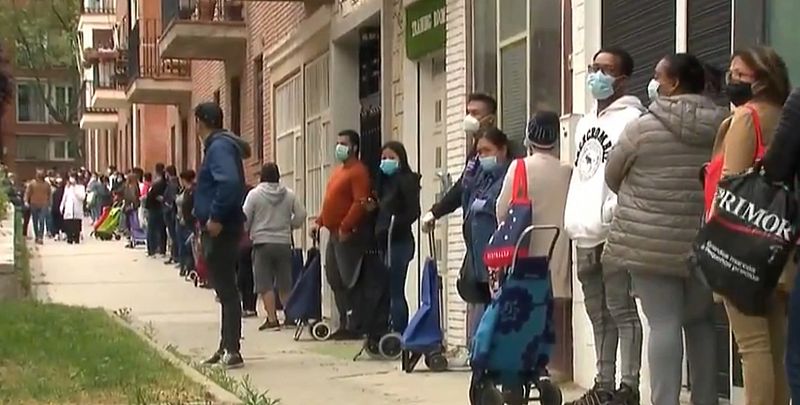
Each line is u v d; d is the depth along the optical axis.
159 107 48.41
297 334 16.56
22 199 41.59
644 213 8.53
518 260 9.30
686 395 9.91
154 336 16.09
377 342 14.50
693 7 10.21
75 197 39.84
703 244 7.49
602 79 9.34
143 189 36.53
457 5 14.62
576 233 9.43
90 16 65.94
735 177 7.40
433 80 16.12
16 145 89.94
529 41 12.97
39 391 10.51
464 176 11.62
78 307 17.89
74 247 37.00
